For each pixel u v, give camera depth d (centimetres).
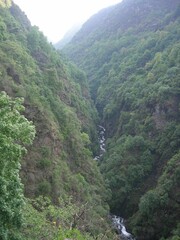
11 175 1864
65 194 4447
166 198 5738
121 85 11019
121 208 6556
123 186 6731
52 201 4219
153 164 7056
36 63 7750
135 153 7300
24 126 1864
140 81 9831
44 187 4228
